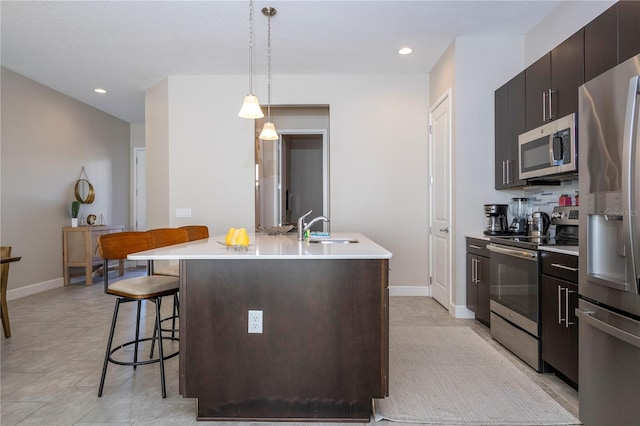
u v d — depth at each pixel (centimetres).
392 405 199
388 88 456
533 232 312
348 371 184
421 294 456
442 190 406
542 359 236
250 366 185
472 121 357
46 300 436
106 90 507
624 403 153
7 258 292
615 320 157
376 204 457
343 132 457
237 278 184
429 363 254
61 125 518
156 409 196
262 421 185
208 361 184
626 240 146
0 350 280
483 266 321
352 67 434
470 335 309
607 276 166
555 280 219
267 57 404
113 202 643
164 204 466
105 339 304
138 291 208
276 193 553
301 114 545
